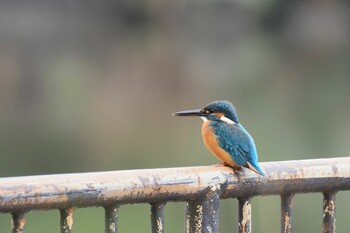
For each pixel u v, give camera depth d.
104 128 25.62
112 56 38.69
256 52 40.34
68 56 38.75
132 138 24.22
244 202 2.81
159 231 2.58
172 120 27.20
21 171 20.05
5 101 30.05
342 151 21.16
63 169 21.28
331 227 2.97
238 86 33.03
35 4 40.72
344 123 24.36
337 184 2.92
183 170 2.62
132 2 42.31
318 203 14.16
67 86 32.84
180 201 2.63
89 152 22.45
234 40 42.97
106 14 42.44
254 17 43.53
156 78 35.12
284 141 21.94
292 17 43.09
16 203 2.28
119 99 30.84
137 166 21.08
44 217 13.46
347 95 29.89
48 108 28.80
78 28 41.72
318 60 38.53
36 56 38.41
